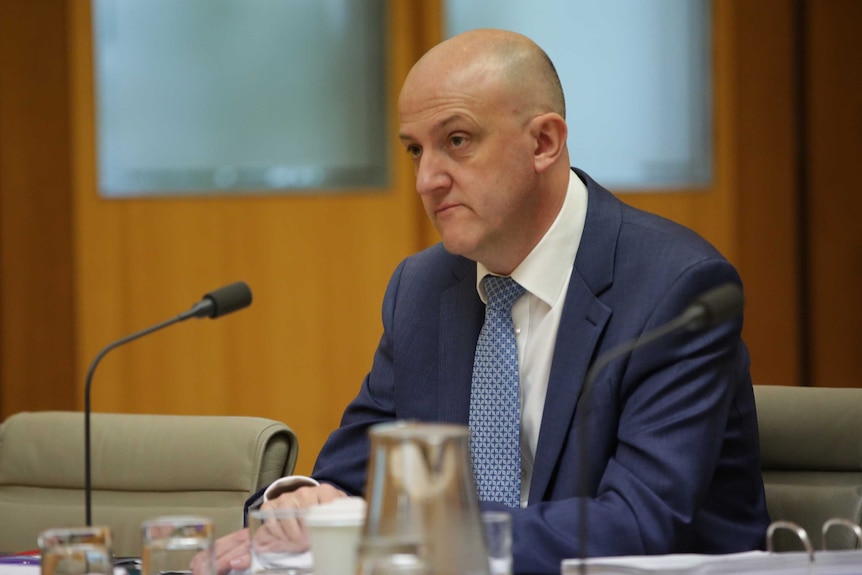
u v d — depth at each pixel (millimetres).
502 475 6254
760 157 13016
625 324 6012
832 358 13117
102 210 13406
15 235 13562
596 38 12914
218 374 13391
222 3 13203
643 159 12969
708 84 12945
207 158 13344
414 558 3676
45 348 13570
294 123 13250
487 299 6539
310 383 13344
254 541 4492
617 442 5887
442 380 6539
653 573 4262
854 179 13039
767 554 4461
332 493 5629
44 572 4238
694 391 5711
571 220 6348
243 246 13352
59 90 13469
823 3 12961
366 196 13234
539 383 6309
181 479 7020
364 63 13148
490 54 6098
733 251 13055
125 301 13445
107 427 7285
